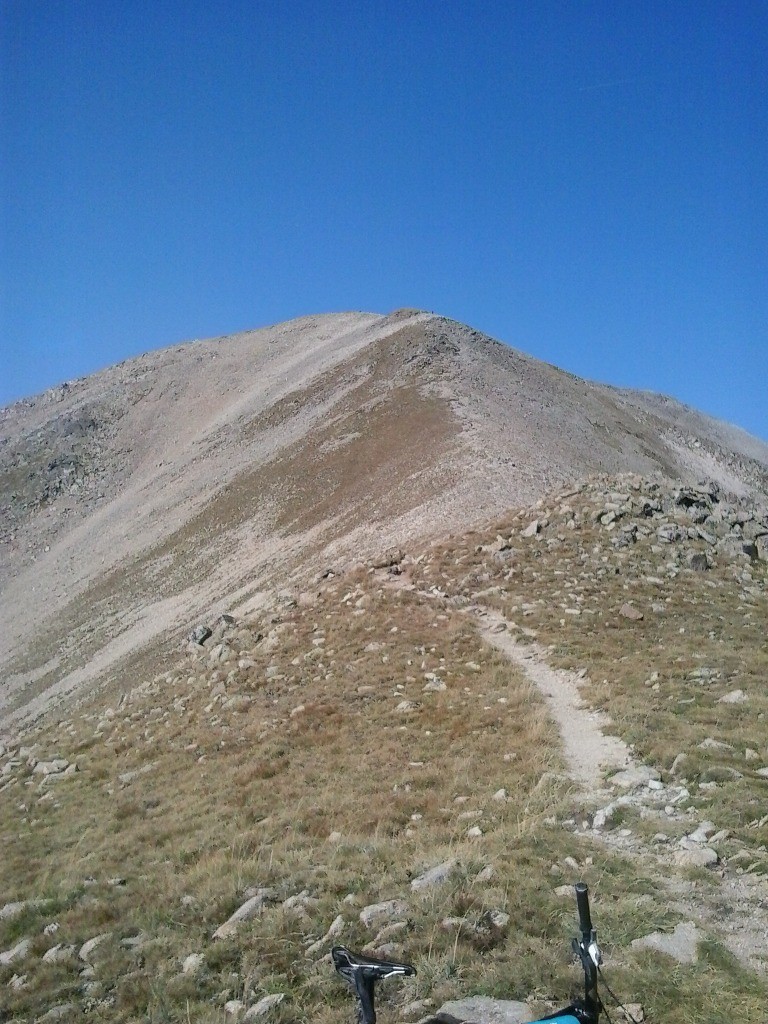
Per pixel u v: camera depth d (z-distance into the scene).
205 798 16.64
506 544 29.20
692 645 20.78
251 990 7.96
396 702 19.61
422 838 11.70
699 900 8.90
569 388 104.56
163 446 112.56
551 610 23.81
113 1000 8.46
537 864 9.79
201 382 130.00
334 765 16.73
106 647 54.22
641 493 32.16
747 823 10.92
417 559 30.30
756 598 24.89
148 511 86.25
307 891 9.96
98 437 120.94
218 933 9.28
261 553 57.94
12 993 9.01
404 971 4.55
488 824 11.95
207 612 48.31
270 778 17.08
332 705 20.19
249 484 76.56
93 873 13.32
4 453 119.25
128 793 18.69
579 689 18.36
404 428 69.19
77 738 25.92
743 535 30.11
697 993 7.03
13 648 66.06
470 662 21.05
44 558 89.62
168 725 22.97
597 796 12.49
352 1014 7.16
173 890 11.09
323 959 8.20
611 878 9.36
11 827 18.98
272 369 123.19
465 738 16.64
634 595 24.62
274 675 23.48
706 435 144.00
